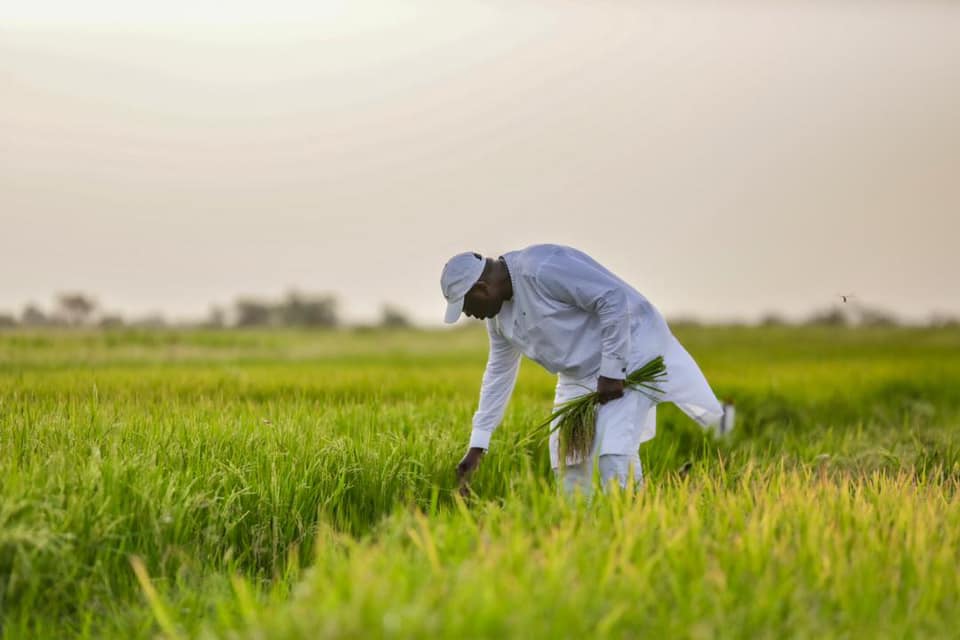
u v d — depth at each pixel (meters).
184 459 6.34
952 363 21.42
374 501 6.50
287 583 5.33
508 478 6.64
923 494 6.02
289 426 7.15
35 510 5.04
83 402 8.62
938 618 4.09
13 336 23.22
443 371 16.75
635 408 6.24
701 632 3.69
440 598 3.78
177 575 5.10
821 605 4.15
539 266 6.15
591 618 3.76
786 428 10.66
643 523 4.75
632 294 6.37
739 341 35.41
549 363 6.41
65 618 4.85
